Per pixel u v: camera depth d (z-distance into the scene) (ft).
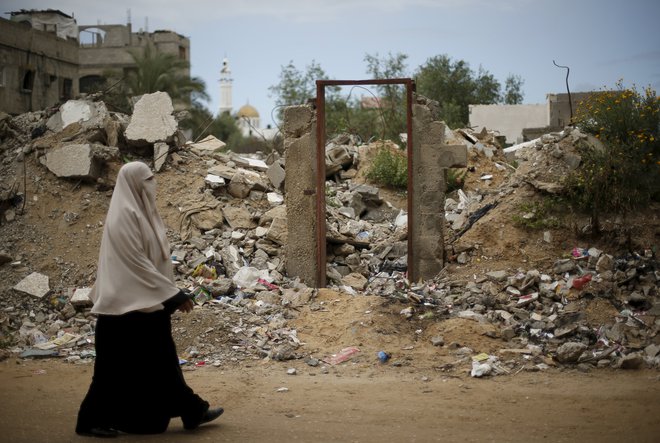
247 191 42.34
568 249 34.37
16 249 37.01
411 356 27.61
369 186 47.47
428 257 35.47
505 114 113.80
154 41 172.96
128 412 18.15
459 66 130.31
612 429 18.99
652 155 36.17
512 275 33.65
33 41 113.19
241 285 34.71
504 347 28.19
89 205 39.27
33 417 20.35
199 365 27.43
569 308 30.58
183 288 33.96
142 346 18.10
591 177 35.09
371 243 40.45
